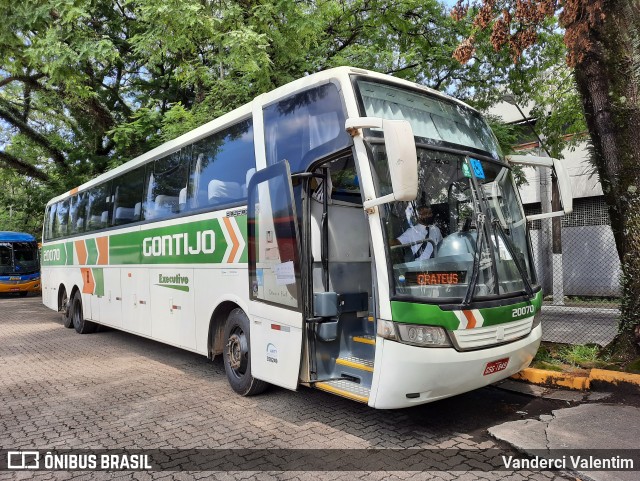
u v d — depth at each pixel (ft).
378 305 13.61
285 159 16.24
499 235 15.78
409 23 39.24
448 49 37.96
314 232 16.61
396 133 12.31
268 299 17.02
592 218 49.39
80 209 37.47
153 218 26.22
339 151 15.06
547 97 38.06
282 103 17.80
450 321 13.48
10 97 63.05
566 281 50.60
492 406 17.39
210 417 16.84
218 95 33.01
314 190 16.76
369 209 13.83
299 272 15.47
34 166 70.03
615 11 19.16
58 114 58.44
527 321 15.84
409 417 16.46
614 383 17.61
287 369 16.08
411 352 13.14
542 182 45.93
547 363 20.44
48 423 16.52
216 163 21.40
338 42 40.55
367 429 15.44
